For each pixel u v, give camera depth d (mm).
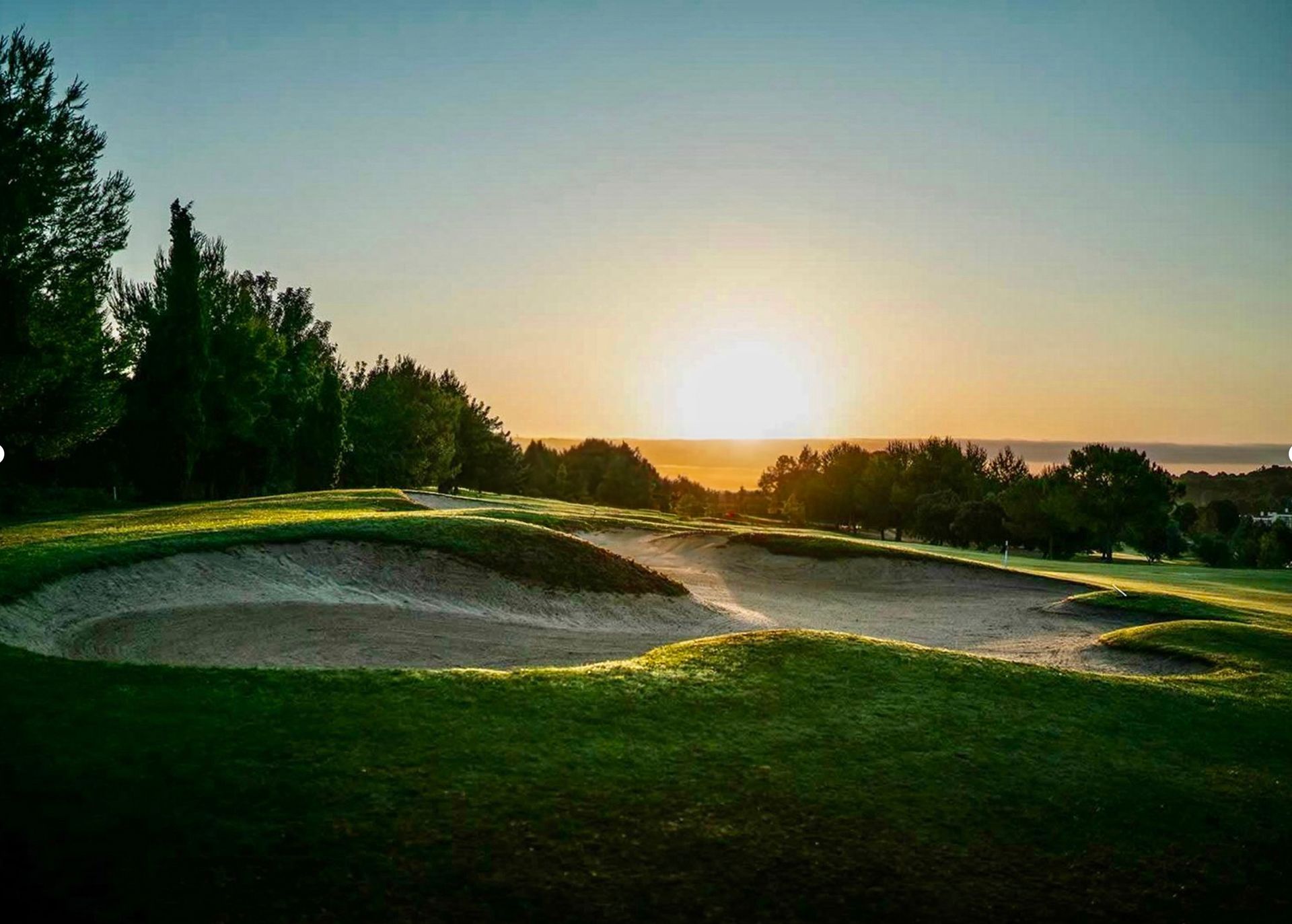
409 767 9195
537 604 24094
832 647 14945
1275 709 14477
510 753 9703
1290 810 10320
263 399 68812
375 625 19672
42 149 39281
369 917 6953
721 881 7797
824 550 38781
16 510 44531
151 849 7566
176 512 38562
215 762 8977
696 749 10312
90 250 41625
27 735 9344
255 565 22562
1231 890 8586
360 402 87812
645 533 44188
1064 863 8695
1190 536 118812
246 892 7129
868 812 9180
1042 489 88562
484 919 7055
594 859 7902
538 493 158375
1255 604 33094
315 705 10672
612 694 11875
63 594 17938
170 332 55156
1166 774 10992
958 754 10867
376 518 28859
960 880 8195
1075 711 13000
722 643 15078
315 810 8250
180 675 11594
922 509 105562
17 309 38125
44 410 41594
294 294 89062
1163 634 21562
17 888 7039
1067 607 30453
